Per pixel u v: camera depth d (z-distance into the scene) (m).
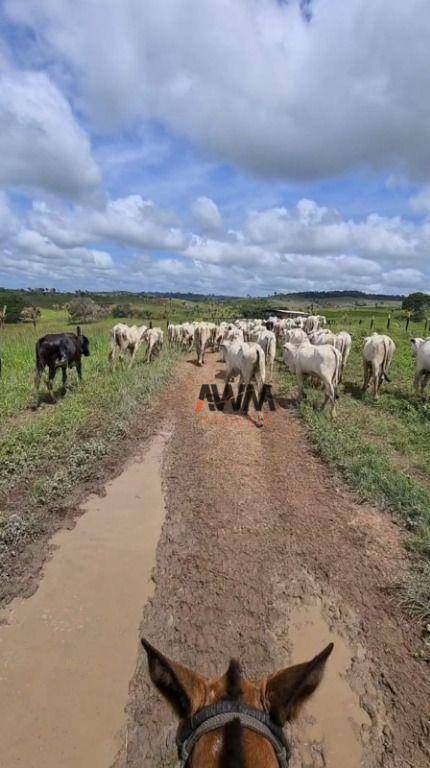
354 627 3.89
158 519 5.65
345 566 4.67
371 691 3.31
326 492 6.34
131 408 9.86
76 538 5.20
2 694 3.25
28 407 10.08
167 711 3.14
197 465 7.30
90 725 3.04
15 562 4.68
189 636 3.78
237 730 1.22
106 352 18.86
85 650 3.64
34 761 2.81
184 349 22.17
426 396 11.55
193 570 4.62
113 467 7.14
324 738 2.99
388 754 2.88
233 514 5.73
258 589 4.35
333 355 9.60
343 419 9.55
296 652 3.65
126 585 4.40
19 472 6.53
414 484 6.28
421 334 29.02
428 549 4.78
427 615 3.97
